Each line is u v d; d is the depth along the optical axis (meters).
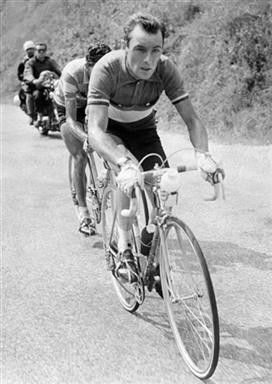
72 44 14.85
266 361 2.91
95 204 4.39
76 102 4.65
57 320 3.51
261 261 4.18
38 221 5.42
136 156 3.47
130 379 2.86
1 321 3.52
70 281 4.07
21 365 3.04
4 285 4.05
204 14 10.18
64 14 16.19
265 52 8.20
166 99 9.73
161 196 2.85
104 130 3.12
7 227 5.29
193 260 2.84
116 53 3.11
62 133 4.78
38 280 4.11
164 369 2.92
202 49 9.47
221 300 3.60
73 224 5.30
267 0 8.64
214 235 4.73
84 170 4.85
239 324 3.30
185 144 8.02
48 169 7.57
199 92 8.98
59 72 10.52
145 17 2.88
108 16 14.15
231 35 8.84
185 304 2.90
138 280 3.24
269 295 3.65
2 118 12.84
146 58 2.91
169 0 11.40
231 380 2.77
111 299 3.76
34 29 17.53
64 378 2.91
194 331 3.07
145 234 3.15
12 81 16.80
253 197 5.62
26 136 10.23
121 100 3.22
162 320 3.43
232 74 8.49
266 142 7.19
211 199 2.90
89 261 4.42
